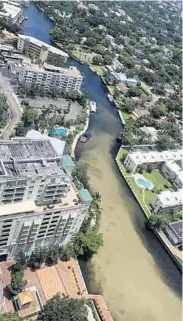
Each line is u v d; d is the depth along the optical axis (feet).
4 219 591.37
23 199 626.64
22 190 604.90
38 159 637.71
